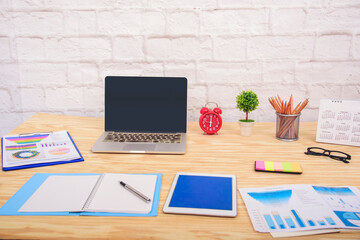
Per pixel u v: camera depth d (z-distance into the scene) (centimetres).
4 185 84
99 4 139
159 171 93
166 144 112
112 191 81
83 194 80
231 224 69
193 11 138
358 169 95
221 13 138
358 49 138
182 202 76
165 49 143
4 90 150
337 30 137
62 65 146
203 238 64
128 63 145
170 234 65
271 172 93
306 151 109
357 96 143
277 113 120
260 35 139
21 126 133
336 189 82
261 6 136
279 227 67
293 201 77
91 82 148
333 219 70
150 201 77
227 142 119
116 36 142
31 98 151
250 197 79
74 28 142
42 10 141
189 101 148
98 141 115
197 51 142
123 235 65
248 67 143
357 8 134
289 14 136
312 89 144
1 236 65
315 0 134
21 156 102
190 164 98
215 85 145
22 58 146
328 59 140
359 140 113
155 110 125
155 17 139
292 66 142
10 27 143
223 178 89
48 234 65
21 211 73
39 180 87
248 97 122
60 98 150
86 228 67
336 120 115
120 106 126
